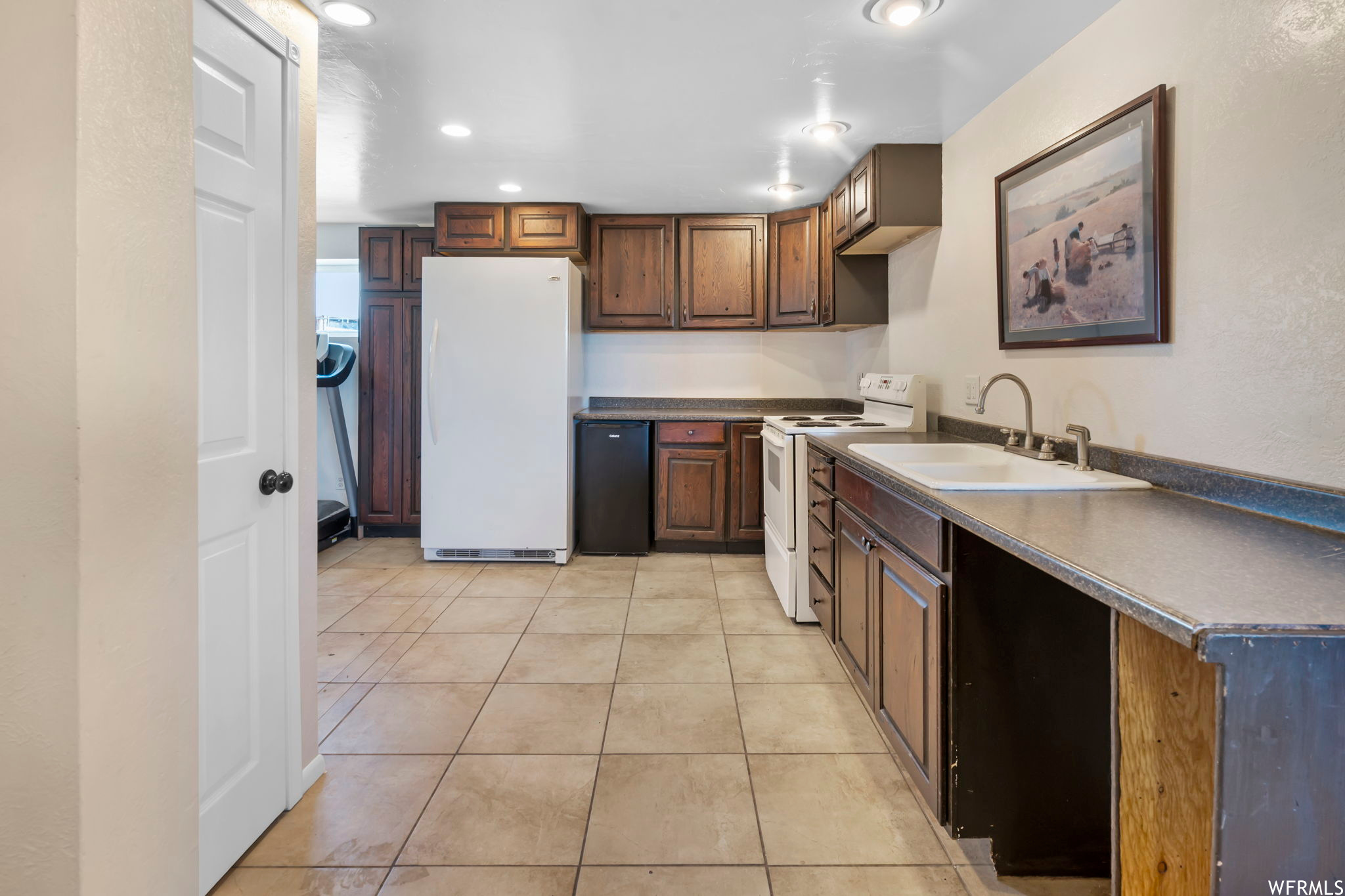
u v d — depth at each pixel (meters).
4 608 0.75
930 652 1.55
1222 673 0.74
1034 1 1.79
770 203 3.95
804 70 2.23
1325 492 1.21
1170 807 0.90
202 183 1.33
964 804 1.46
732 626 2.96
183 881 0.91
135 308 0.82
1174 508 1.40
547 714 2.17
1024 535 1.16
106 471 0.78
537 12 1.89
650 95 2.43
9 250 0.74
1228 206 1.43
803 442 2.99
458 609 3.17
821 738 2.04
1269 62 1.33
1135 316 1.69
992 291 2.47
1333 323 1.21
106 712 0.78
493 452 3.87
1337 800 0.75
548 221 3.95
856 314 3.63
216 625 1.41
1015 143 2.31
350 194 3.76
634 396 4.62
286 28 1.63
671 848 1.55
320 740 2.01
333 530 4.25
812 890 1.43
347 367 4.29
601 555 4.14
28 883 0.76
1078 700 1.46
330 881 1.44
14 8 0.74
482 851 1.54
